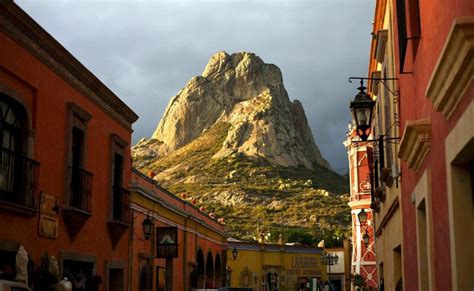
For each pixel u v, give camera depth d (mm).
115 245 18156
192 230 30875
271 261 53750
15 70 12102
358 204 37156
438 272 6828
